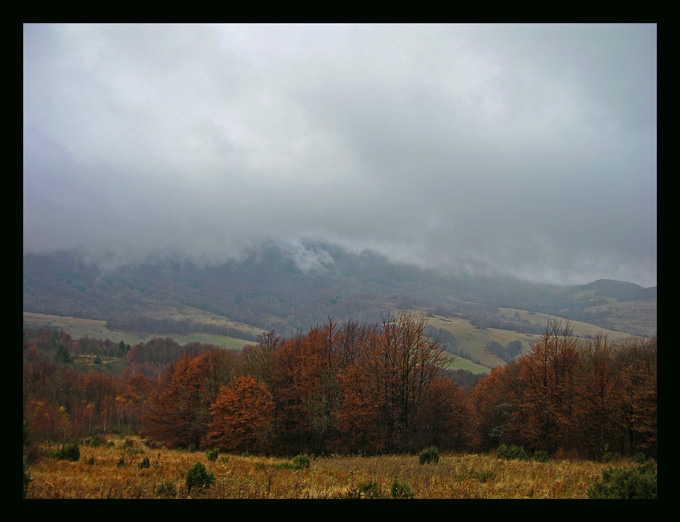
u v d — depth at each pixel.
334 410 46.50
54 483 15.85
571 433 41.12
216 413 46.06
